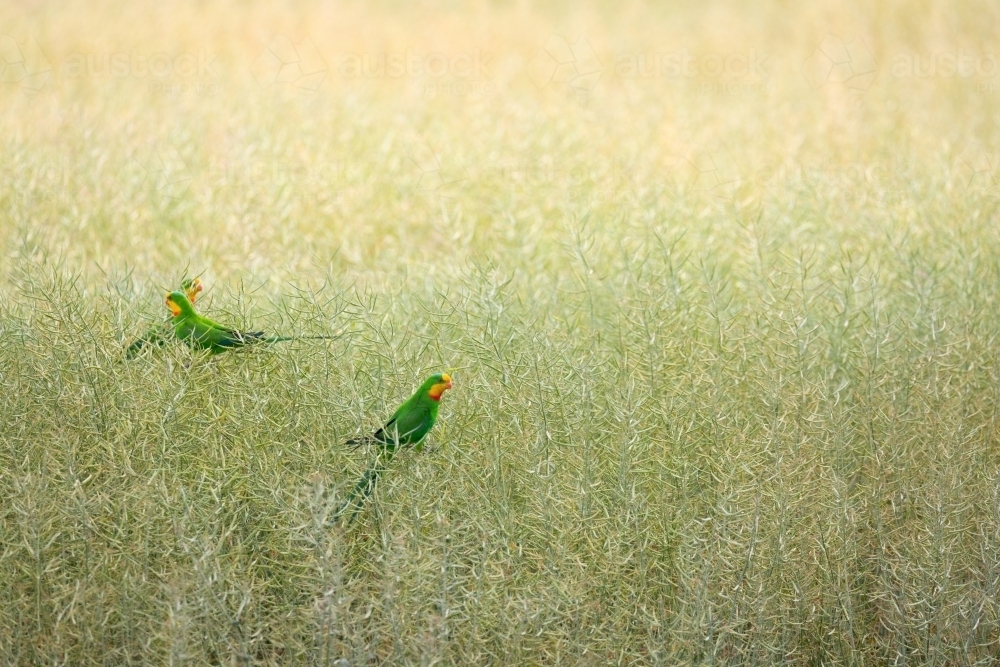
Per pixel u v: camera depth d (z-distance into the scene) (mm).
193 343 14773
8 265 21766
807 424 15242
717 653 12844
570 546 13484
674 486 14336
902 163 28141
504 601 12766
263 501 13391
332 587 11969
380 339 16266
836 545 13844
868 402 15648
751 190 28125
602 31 48875
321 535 12281
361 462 13828
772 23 49750
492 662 12477
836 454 14859
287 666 12336
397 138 31234
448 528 12992
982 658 13391
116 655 12273
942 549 13453
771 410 15016
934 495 14242
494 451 14219
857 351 16969
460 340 16375
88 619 12289
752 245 21188
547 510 13414
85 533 12484
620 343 17109
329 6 51750
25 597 12461
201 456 13805
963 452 15039
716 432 14852
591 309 17859
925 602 13148
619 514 13703
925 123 33906
